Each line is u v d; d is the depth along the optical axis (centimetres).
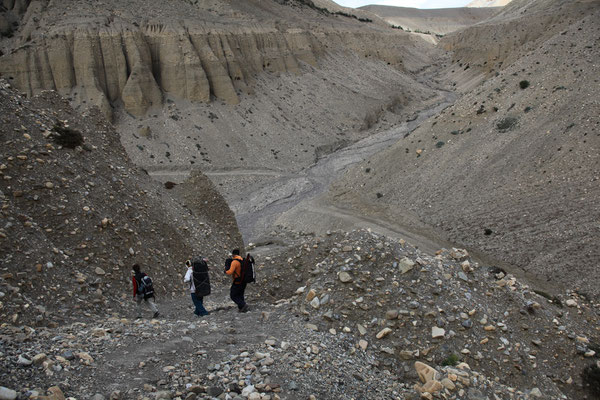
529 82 5284
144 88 7506
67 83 7031
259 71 9719
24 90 6806
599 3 11819
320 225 5156
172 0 9550
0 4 7781
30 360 792
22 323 1095
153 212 2125
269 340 1095
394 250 1529
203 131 7538
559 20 12281
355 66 12575
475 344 1324
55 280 1331
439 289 1434
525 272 3428
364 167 6122
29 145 1736
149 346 1001
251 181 6881
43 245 1397
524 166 4353
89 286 1439
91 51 7169
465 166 4881
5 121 1734
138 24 8088
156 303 1636
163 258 1925
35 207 1570
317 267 1562
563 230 3534
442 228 4388
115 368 863
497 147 4775
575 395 1383
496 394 1128
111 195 1914
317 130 8838
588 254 3219
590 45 5119
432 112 10725
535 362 1403
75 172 1848
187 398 795
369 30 15538
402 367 1181
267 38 10306
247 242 4984
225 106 8294
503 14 18438
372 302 1362
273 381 896
